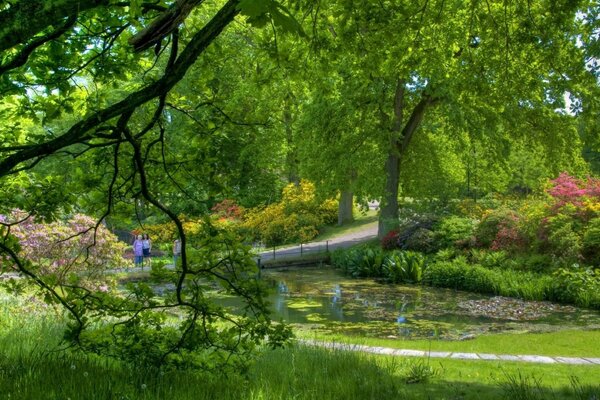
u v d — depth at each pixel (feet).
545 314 46.21
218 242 16.66
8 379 14.43
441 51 28.63
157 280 17.17
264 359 22.31
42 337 22.84
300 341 28.96
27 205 16.66
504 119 76.23
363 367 21.72
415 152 92.53
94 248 35.01
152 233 84.89
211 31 11.64
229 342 17.28
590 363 26.11
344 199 123.95
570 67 25.88
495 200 95.66
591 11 23.47
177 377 16.43
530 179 108.47
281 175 136.87
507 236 65.87
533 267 59.47
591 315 45.42
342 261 81.92
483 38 28.50
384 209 88.58
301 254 91.97
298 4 19.97
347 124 82.79
